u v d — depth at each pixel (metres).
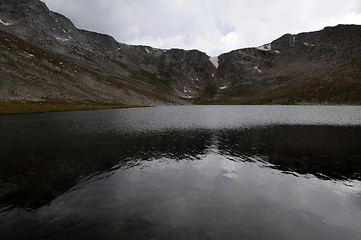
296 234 9.10
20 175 16.58
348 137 33.00
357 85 196.25
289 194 13.23
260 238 8.78
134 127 44.31
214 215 10.60
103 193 13.30
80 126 44.94
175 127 44.78
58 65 147.38
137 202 12.05
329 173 17.17
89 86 139.12
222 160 21.03
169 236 8.85
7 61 115.44
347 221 10.22
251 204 11.84
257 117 70.38
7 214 10.80
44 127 43.09
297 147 26.62
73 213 10.85
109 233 9.10
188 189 13.93
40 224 9.86
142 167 18.73
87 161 20.42
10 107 77.19
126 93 160.38
